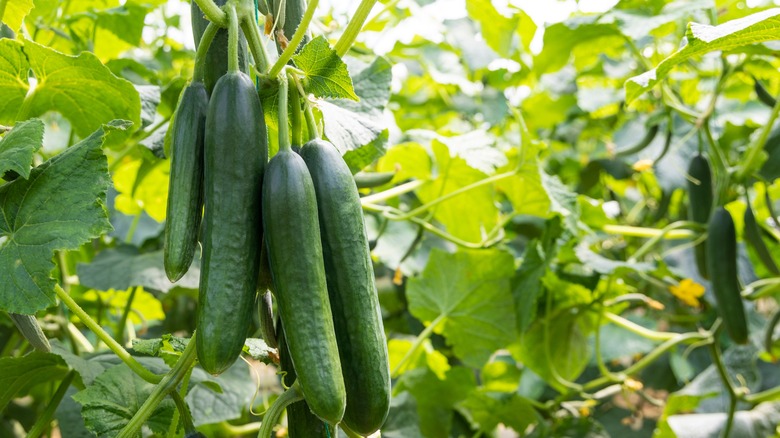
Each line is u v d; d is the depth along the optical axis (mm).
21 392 1133
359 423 695
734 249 1371
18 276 745
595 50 1689
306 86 754
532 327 1594
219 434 1380
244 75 708
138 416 748
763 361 1939
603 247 2127
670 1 1521
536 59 1675
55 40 1459
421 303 1519
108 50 1542
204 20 784
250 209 686
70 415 1033
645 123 1675
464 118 2201
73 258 1541
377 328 702
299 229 678
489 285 1484
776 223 1469
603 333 1873
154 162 1232
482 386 1717
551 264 1515
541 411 1757
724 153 1969
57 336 1238
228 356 662
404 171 1564
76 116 1030
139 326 1893
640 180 2121
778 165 1572
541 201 1463
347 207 708
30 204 768
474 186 1415
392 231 1623
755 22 806
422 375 1522
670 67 873
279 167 688
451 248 1700
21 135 784
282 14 817
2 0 918
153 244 1304
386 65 1128
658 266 1580
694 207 1541
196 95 721
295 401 732
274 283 682
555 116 2176
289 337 668
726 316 1366
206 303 665
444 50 1975
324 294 678
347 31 764
